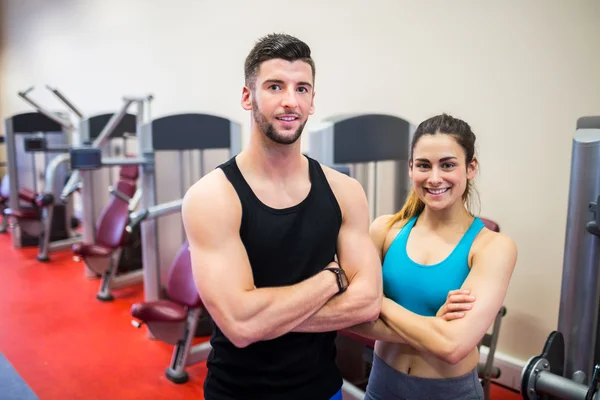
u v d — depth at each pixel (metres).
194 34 4.49
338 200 1.22
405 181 2.58
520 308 2.63
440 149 1.22
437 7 2.81
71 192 4.51
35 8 6.95
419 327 1.19
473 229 1.28
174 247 3.54
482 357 2.73
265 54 1.07
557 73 2.39
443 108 2.85
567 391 1.52
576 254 1.72
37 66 7.14
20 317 3.57
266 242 1.11
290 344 1.19
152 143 3.19
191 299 2.61
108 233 3.84
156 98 5.05
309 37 3.57
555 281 2.49
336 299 1.18
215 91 4.37
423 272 1.27
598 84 2.27
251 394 1.18
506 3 2.53
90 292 4.09
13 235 5.47
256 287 1.14
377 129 2.33
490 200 2.70
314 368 1.22
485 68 2.64
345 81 3.37
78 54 6.20
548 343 1.66
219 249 1.09
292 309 1.11
